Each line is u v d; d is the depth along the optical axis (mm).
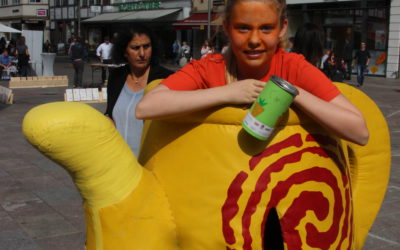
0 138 8641
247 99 1799
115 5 39250
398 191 5758
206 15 28906
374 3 21781
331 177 1928
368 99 2602
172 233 1901
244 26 1803
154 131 2072
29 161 7043
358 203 2461
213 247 1843
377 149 2537
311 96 1805
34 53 21359
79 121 1728
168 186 1930
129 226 1831
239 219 1814
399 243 4324
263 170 1823
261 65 1877
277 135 1867
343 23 23234
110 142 1812
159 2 33969
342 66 18250
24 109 12102
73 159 1744
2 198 5387
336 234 1920
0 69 19875
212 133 1875
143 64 3389
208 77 2004
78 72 17594
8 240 4262
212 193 1841
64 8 48375
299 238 1841
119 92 3502
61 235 4398
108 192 1816
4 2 56500
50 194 5559
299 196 1839
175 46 29312
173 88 1921
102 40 41125
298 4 24484
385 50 21922
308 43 3707
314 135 1929
